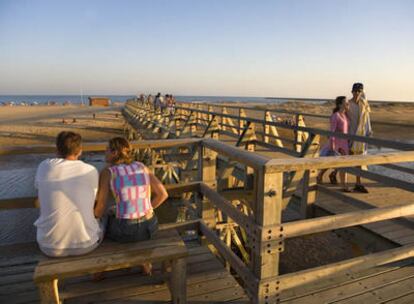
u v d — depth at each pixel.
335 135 5.03
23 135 28.09
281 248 2.43
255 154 2.53
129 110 33.78
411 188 3.72
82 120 40.03
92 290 2.47
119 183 2.53
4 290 2.86
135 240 2.56
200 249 3.61
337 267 2.71
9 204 2.91
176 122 13.85
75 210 2.32
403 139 26.48
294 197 5.60
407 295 2.89
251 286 2.52
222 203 2.96
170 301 2.68
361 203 4.20
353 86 5.41
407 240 3.86
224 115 9.42
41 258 2.32
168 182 12.20
